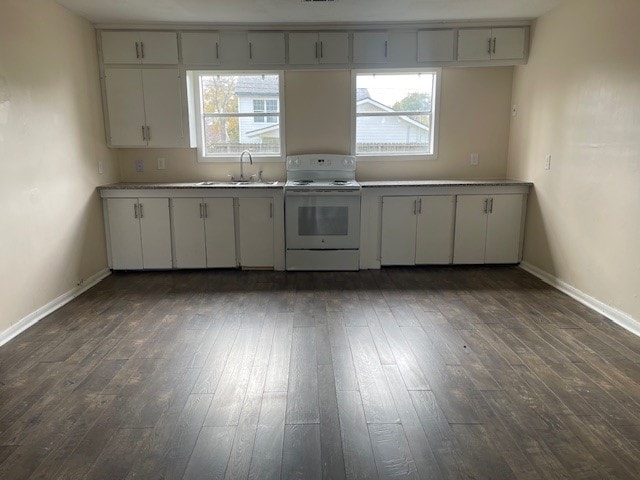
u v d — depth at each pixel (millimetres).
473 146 5172
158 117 4734
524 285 4238
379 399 2357
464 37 4617
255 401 2344
